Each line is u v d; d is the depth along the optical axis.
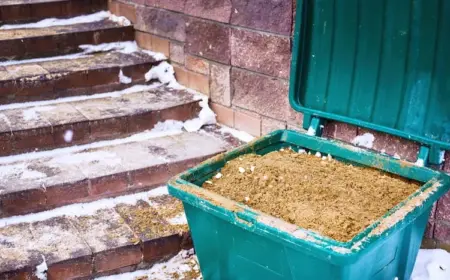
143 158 3.14
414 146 2.53
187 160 3.13
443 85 2.32
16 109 3.45
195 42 3.62
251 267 2.24
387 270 2.23
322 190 2.39
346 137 2.78
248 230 2.11
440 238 2.54
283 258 2.09
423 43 2.34
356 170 2.56
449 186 2.27
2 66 3.76
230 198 2.35
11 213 2.79
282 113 3.12
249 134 3.40
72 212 2.87
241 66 3.31
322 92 2.74
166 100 3.61
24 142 3.15
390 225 1.98
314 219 2.16
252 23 3.14
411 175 2.42
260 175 2.50
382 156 2.51
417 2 2.32
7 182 2.86
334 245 1.88
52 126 3.19
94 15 4.49
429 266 2.47
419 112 2.42
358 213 2.21
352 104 2.64
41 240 2.62
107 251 2.56
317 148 2.71
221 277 2.41
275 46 3.04
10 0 4.32
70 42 4.04
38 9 4.30
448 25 2.25
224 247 2.31
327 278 1.97
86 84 3.70
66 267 2.49
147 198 3.01
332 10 2.60
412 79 2.41
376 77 2.53
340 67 2.64
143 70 3.87
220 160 2.57
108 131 3.36
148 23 4.05
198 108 3.63
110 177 2.96
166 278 2.62
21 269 2.41
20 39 3.86
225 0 3.28
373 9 2.46
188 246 2.75
